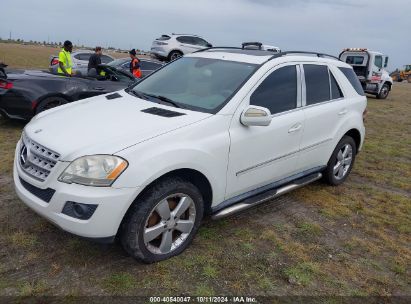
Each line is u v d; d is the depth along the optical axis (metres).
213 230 3.83
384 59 18.52
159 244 3.21
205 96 3.72
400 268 3.50
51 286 2.85
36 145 3.07
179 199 3.21
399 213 4.67
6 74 6.82
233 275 3.17
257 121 3.46
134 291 2.88
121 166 2.78
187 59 4.54
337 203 4.79
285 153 4.10
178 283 3.01
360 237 4.02
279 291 3.05
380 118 12.02
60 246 3.33
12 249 3.24
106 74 8.00
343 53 18.50
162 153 2.95
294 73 4.28
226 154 3.42
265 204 4.59
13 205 3.99
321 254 3.62
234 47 4.89
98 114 3.46
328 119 4.65
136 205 2.94
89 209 2.74
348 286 3.19
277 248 3.63
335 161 5.14
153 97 3.91
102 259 3.20
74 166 2.78
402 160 7.11
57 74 7.45
